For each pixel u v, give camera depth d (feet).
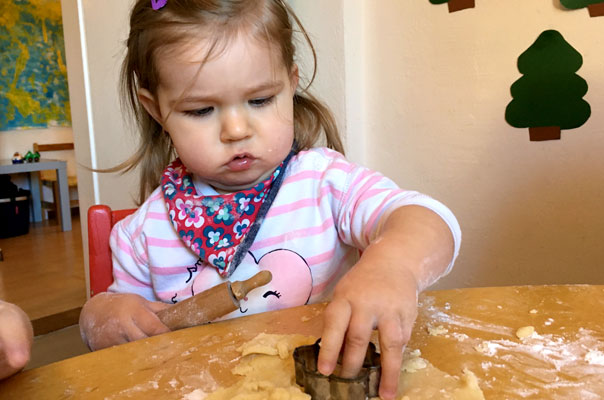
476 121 4.26
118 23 6.29
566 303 2.05
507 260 4.30
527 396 1.44
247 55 2.32
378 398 1.49
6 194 13.92
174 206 3.05
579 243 3.95
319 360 1.48
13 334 1.67
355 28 4.68
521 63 3.96
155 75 2.54
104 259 3.24
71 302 8.18
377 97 4.81
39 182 16.43
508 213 4.23
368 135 4.94
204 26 2.32
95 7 6.63
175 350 1.84
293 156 3.16
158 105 2.77
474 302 2.10
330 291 2.96
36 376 1.70
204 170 2.60
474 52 4.18
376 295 1.55
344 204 2.80
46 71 16.75
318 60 4.80
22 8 16.02
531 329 1.81
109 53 6.53
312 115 3.36
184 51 2.31
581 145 3.83
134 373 1.69
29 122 16.65
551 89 3.87
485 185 4.30
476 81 4.21
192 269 3.02
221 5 2.34
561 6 3.74
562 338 1.77
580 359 1.64
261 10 2.43
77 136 7.52
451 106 4.38
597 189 3.82
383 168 4.91
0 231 13.92
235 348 1.83
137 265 3.13
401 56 4.59
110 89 6.63
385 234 1.97
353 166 2.95
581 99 3.77
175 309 2.23
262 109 2.50
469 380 1.51
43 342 7.14
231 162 2.58
